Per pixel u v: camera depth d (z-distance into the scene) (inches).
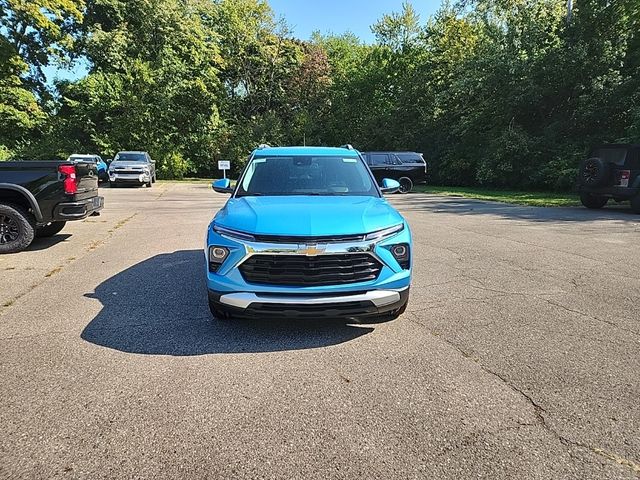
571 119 887.7
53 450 103.1
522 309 199.6
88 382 135.3
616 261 287.9
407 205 645.9
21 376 138.9
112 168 986.1
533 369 143.2
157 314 194.9
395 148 1320.1
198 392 129.8
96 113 1306.6
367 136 1403.8
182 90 1389.0
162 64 1349.7
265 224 163.3
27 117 1195.9
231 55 1606.8
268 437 108.5
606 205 619.5
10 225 320.5
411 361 149.6
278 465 98.3
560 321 184.9
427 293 223.6
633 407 120.9
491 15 1097.4
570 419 115.4
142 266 280.4
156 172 1343.5
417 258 298.7
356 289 159.0
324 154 234.5
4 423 113.8
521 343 163.5
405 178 909.8
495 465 98.0
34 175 316.2
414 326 180.7
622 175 526.3
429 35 1360.7
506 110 982.4
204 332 174.9
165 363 148.3
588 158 560.4
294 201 190.1
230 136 1528.1
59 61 1342.3
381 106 1503.4
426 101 1306.6
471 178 1119.6
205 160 1497.3
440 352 156.5
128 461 99.6
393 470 96.5
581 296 217.6
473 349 158.7
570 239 363.6
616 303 206.8
